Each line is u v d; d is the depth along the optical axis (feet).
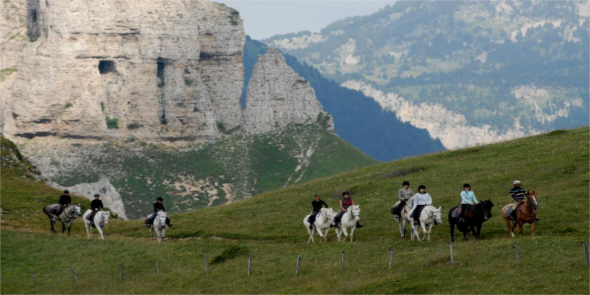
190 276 167.12
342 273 148.05
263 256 173.68
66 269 185.06
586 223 165.27
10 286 177.06
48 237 212.02
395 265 146.00
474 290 122.42
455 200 214.28
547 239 146.41
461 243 154.71
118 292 163.94
